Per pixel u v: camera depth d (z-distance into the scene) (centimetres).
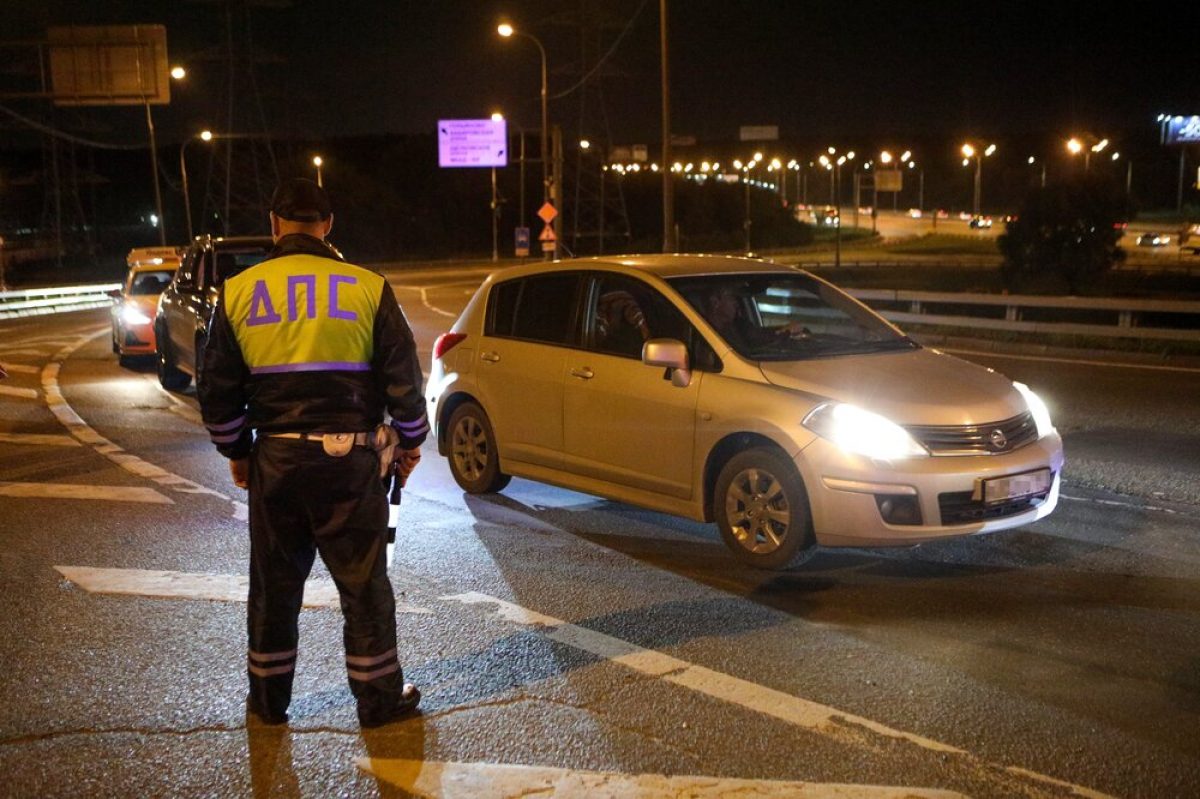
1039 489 617
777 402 616
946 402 611
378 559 423
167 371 1441
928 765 395
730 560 654
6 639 527
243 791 382
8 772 396
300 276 406
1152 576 617
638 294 712
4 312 3322
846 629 536
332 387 405
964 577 617
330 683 474
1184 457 933
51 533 716
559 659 498
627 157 8419
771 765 395
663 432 670
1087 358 1761
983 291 4412
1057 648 509
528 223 10925
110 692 464
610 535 712
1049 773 389
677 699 454
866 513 584
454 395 823
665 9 2338
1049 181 4388
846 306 754
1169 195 14425
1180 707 444
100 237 9062
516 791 379
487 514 768
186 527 732
